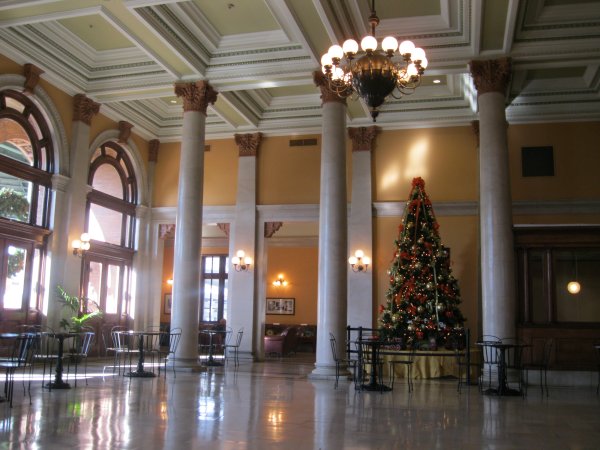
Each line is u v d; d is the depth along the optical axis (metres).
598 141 14.17
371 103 8.19
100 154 15.21
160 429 5.62
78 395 8.04
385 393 9.12
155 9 10.62
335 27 10.55
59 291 12.74
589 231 10.61
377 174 15.39
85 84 13.70
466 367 11.45
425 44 11.31
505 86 11.09
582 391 9.70
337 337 11.14
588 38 10.70
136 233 16.56
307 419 6.44
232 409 7.04
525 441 5.45
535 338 10.55
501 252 10.55
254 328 15.85
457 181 14.88
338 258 11.41
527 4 10.13
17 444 4.82
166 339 22.34
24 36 11.80
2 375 10.37
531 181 14.33
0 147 12.03
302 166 16.09
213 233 22.95
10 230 12.12
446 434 5.73
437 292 12.39
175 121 16.92
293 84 12.73
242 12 11.28
